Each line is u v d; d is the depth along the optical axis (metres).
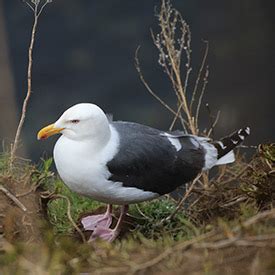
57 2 29.84
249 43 30.11
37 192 11.05
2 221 10.50
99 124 10.93
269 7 30.16
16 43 29.38
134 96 29.45
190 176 11.76
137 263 9.05
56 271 8.77
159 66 29.47
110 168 11.02
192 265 8.85
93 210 12.16
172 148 11.58
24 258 9.03
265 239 8.86
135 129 11.52
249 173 12.21
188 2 30.44
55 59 29.67
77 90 29.58
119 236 11.59
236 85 29.59
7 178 11.03
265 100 29.39
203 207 11.98
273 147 12.09
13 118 24.02
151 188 11.43
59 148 11.08
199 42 30.16
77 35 29.97
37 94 28.98
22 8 29.22
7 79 25.00
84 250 9.49
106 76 29.80
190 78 27.55
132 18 30.06
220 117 28.19
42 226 10.62
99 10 30.11
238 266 8.91
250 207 11.32
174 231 11.55
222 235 9.04
